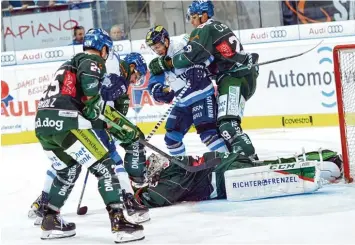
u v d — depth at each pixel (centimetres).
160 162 710
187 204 699
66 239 582
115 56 657
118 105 687
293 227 566
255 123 1295
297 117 1270
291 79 1270
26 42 1449
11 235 616
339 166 744
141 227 552
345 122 743
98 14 1418
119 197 543
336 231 542
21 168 1068
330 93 1250
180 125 795
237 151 737
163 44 768
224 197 712
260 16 1369
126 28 1410
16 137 1394
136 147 688
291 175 692
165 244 537
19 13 1438
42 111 546
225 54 752
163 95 790
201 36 741
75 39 1400
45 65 1374
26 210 740
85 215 681
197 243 537
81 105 548
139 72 704
